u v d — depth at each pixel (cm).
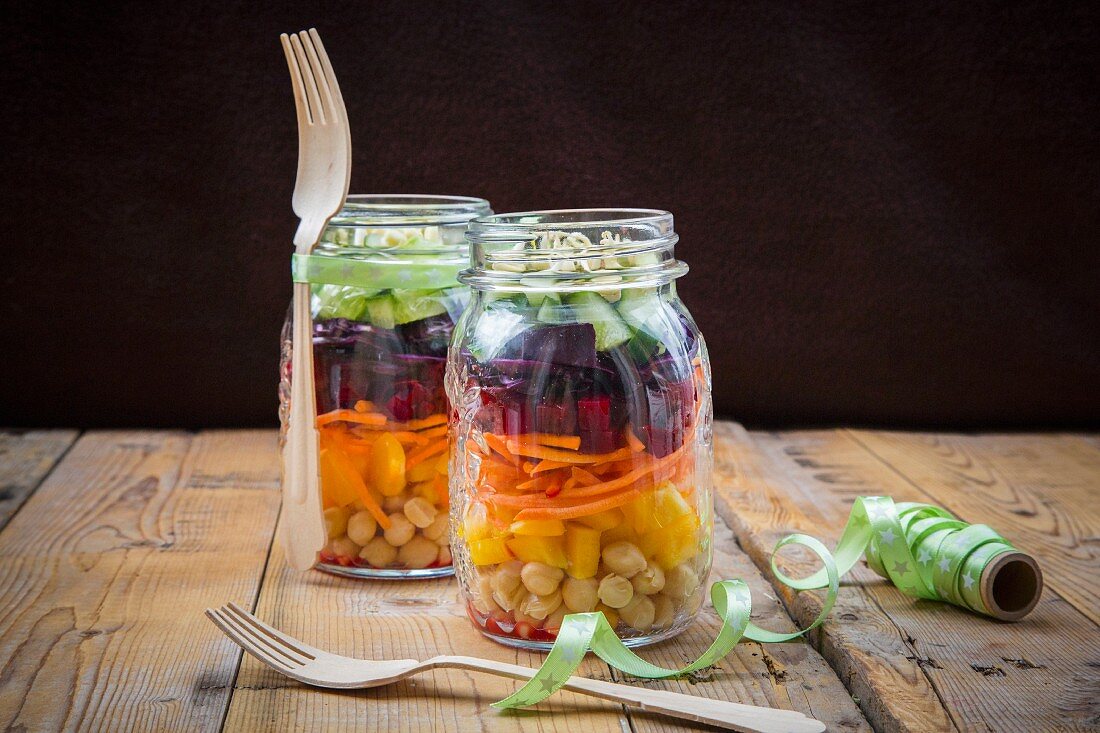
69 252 133
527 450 65
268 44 129
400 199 92
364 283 79
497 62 130
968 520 94
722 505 99
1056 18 129
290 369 84
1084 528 92
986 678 64
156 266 134
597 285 65
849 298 137
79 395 137
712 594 72
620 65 130
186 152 131
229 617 69
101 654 69
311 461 79
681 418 67
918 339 138
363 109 130
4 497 102
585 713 61
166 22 128
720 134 132
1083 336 137
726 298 137
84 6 127
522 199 133
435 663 63
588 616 61
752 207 134
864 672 64
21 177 131
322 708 62
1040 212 134
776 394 139
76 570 83
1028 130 132
